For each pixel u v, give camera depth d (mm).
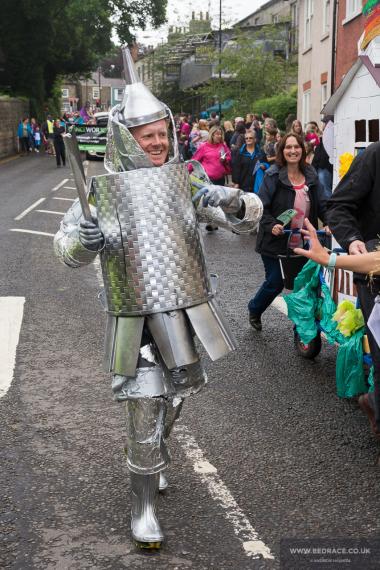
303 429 4434
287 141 5891
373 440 4285
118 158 3055
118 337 3055
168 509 3447
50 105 55312
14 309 7184
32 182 22812
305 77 23906
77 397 4914
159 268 2980
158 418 3076
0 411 4660
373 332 3613
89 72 57719
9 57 44438
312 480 3770
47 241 11523
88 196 3100
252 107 27219
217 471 3850
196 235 3094
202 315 3061
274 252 6109
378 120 4711
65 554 3072
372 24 4723
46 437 4277
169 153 3152
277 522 3340
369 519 3381
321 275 5492
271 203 5984
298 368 5609
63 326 6641
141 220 2967
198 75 42844
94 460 3979
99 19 50562
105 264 3064
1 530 3256
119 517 3379
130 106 3062
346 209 3779
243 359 5824
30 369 5469
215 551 3092
